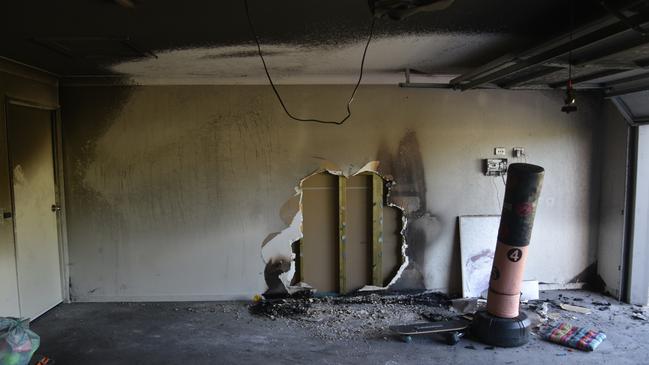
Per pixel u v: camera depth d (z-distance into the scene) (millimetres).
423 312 3934
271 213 4250
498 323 3254
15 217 3461
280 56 3293
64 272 4211
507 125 4316
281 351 3219
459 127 4289
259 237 4262
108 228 4215
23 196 3586
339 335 3486
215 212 4234
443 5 1782
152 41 2854
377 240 4312
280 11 2289
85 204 4195
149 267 4250
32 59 3332
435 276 4383
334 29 2621
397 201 4293
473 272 4320
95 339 3424
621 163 4133
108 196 4195
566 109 2812
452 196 4340
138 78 4082
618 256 4188
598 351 3164
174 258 4254
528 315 3758
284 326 3668
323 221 4324
